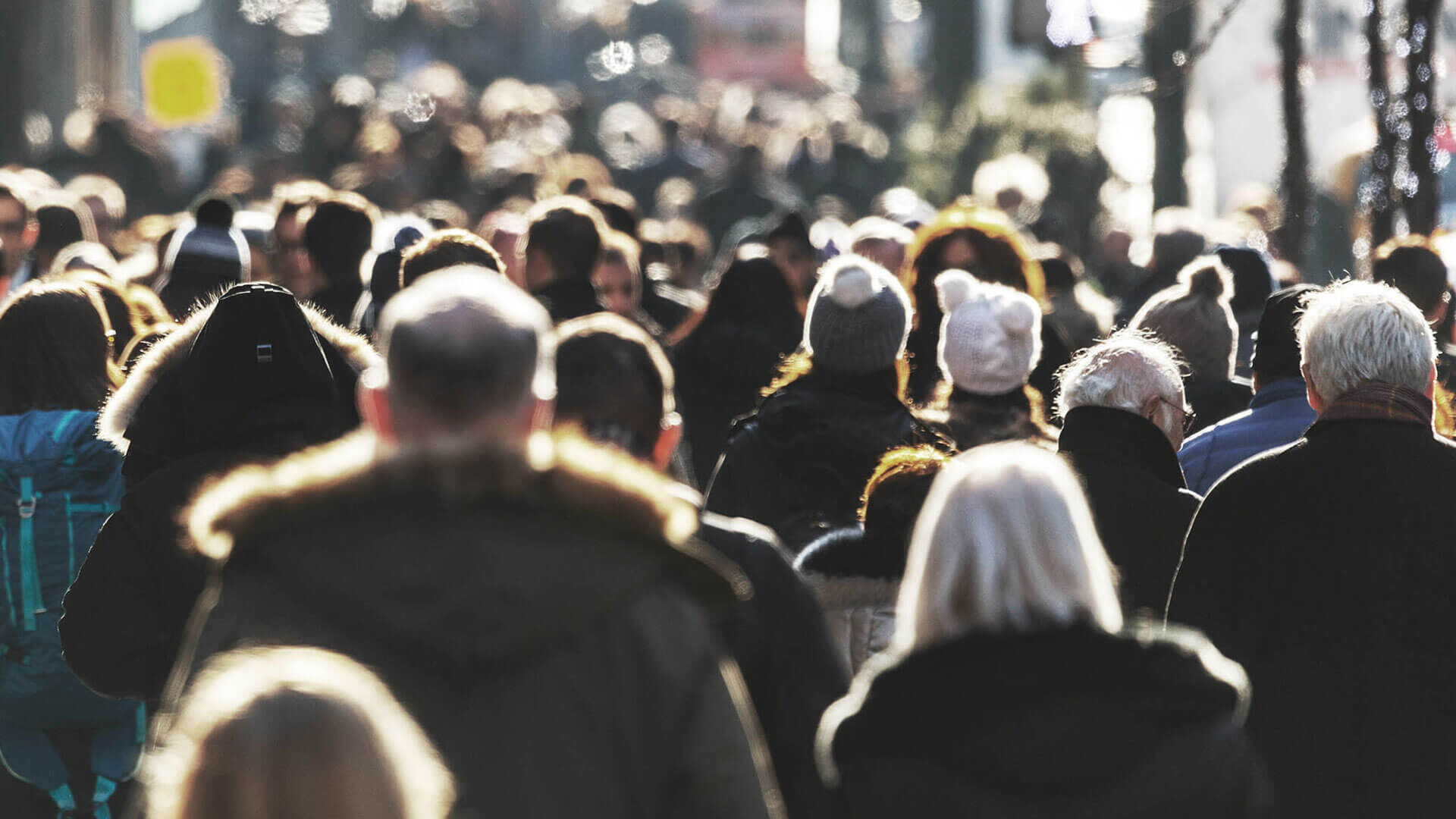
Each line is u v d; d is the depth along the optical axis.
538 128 73.12
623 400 12.52
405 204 47.84
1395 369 14.38
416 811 7.68
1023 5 47.81
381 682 9.41
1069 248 64.50
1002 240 23.19
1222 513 14.55
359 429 15.50
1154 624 15.50
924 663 10.13
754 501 17.44
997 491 10.23
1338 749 14.03
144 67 76.94
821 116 64.94
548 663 9.66
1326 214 50.00
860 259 18.16
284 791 7.47
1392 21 28.67
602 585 9.71
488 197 46.44
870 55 128.38
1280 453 14.55
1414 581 14.02
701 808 9.86
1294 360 18.19
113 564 14.30
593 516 9.78
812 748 12.25
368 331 23.84
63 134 84.56
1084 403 16.06
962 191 70.31
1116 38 47.19
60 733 17.86
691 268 39.06
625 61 156.50
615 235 28.25
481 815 9.49
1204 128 58.72
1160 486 15.78
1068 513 10.26
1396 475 14.15
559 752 9.60
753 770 10.01
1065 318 28.23
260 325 14.80
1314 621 14.15
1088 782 9.93
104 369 18.23
